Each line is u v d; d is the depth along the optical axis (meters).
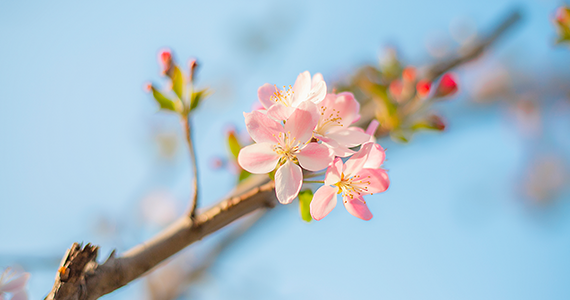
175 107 0.45
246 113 0.42
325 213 0.42
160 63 0.46
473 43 0.69
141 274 0.42
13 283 0.44
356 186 0.43
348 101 0.44
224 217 0.43
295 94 0.44
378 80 0.62
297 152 0.42
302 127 0.42
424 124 0.56
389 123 0.55
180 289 0.87
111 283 0.41
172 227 0.43
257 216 0.84
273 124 0.42
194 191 0.43
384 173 0.43
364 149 0.43
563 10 0.57
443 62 0.66
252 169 0.42
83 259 0.41
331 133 0.44
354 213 0.43
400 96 0.57
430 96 0.56
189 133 0.44
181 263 0.90
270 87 0.44
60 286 0.40
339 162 0.42
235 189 0.47
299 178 0.42
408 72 0.58
